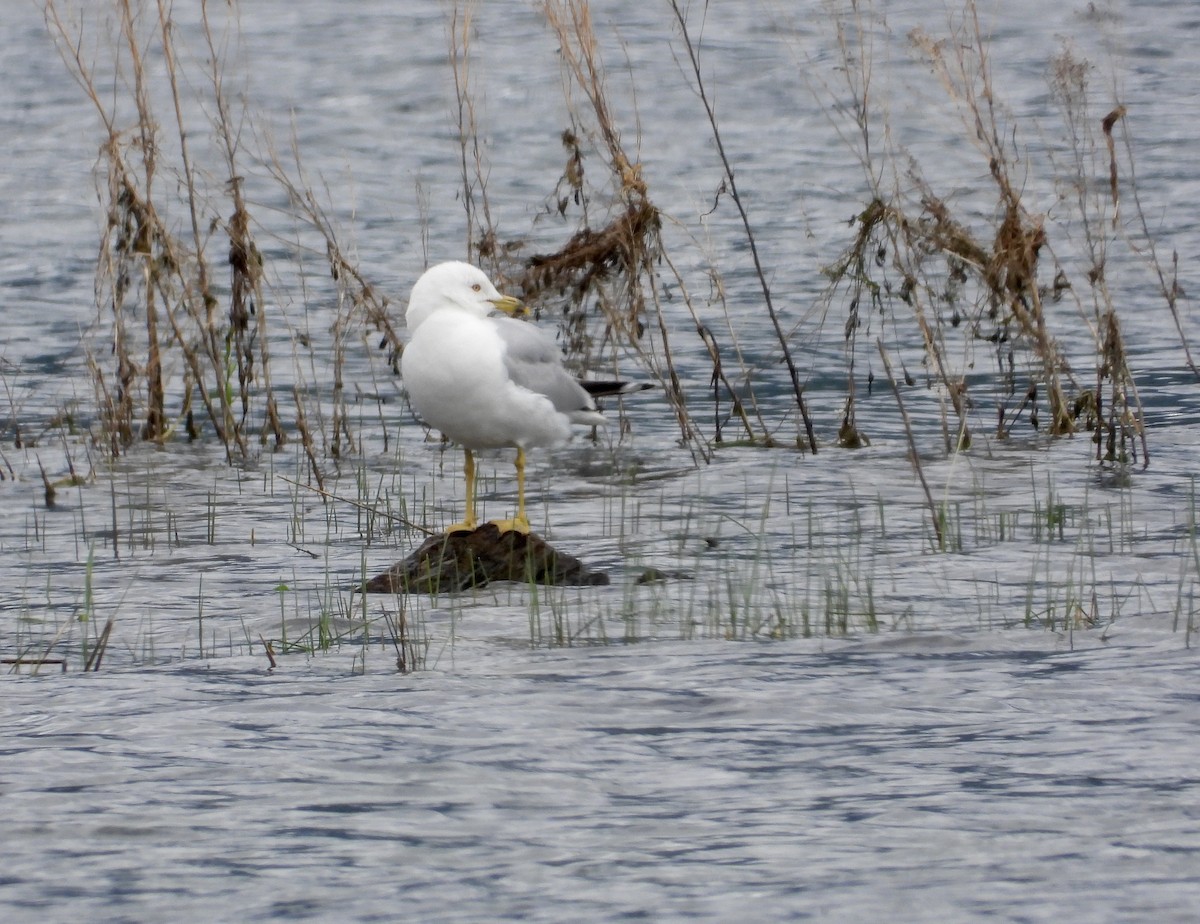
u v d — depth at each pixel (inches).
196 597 440.1
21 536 529.3
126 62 1459.2
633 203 654.5
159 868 230.2
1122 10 1498.5
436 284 459.2
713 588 429.4
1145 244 984.3
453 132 1279.5
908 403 732.7
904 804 248.7
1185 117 1235.9
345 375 786.2
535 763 273.3
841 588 410.9
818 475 599.8
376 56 1480.1
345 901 217.6
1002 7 1476.4
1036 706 299.9
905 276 660.7
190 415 687.1
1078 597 404.2
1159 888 212.7
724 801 253.4
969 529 504.1
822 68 1339.8
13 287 940.0
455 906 215.2
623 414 684.7
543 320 829.8
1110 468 600.1
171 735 293.0
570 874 225.0
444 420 456.8
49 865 232.1
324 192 1134.4
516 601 419.2
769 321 867.4
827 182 1125.7
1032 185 1086.4
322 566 478.3
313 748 283.1
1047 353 672.4
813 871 223.0
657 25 1491.1
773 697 310.3
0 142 1268.5
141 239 674.2
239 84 1401.3
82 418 719.1
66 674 350.9
